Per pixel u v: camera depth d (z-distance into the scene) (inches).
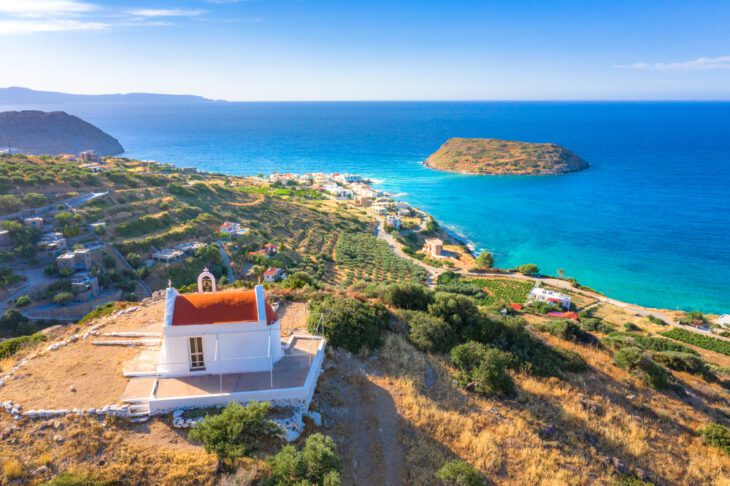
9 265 3198.8
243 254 4173.2
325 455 674.2
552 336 1684.3
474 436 917.8
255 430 717.3
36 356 975.6
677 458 991.6
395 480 767.1
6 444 695.7
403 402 971.9
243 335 896.3
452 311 1485.0
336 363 1072.2
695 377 1537.9
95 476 641.6
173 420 773.9
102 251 3572.8
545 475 839.1
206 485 655.8
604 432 1024.2
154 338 1062.4
